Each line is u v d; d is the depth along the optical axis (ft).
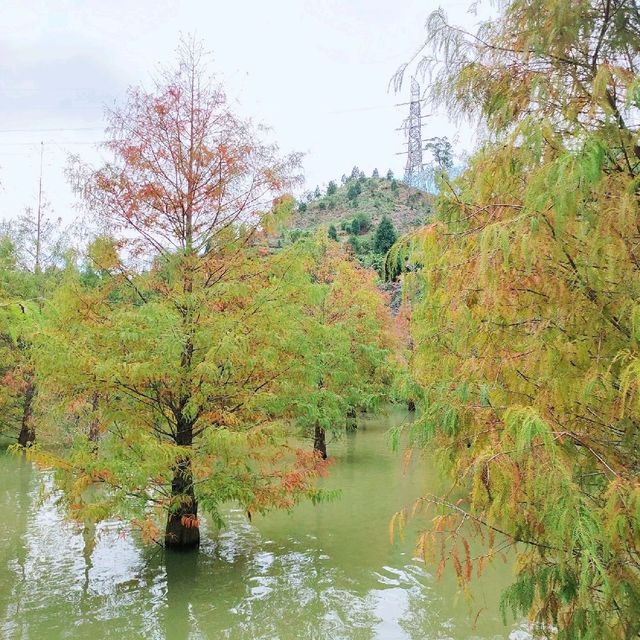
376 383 60.85
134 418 25.70
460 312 11.94
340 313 60.49
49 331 24.21
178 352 23.80
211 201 27.96
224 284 25.98
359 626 20.74
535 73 12.26
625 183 10.48
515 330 11.80
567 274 10.80
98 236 26.66
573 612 10.08
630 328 10.54
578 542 9.61
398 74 13.78
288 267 27.84
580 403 10.73
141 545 29.12
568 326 10.89
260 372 27.43
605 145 10.28
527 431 8.96
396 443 13.71
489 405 11.87
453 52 13.12
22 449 24.52
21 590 23.65
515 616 11.75
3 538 30.45
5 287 46.50
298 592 23.68
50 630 20.20
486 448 10.37
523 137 11.50
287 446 27.73
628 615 9.53
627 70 11.44
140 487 25.85
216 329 25.73
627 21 11.57
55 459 24.58
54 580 24.71
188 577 25.13
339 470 49.85
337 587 24.18
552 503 9.16
